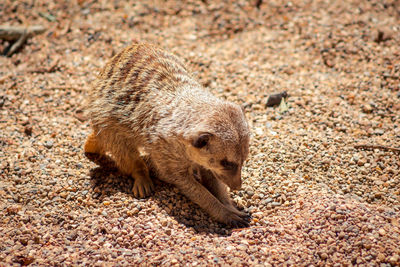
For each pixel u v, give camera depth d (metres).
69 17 12.25
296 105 8.99
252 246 5.86
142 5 12.64
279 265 5.47
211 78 9.97
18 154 7.86
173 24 12.05
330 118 8.51
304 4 12.26
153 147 6.62
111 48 11.06
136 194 7.01
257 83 9.71
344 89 9.32
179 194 7.07
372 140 7.87
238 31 11.80
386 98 8.86
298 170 7.33
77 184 7.22
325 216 6.14
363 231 5.81
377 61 9.95
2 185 7.16
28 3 12.64
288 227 6.17
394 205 6.60
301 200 6.62
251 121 8.66
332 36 10.87
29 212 6.66
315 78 9.78
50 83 10.00
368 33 10.80
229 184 6.18
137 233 6.19
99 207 6.80
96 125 7.45
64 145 8.22
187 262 5.58
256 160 7.58
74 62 10.69
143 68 7.12
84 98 9.58
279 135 8.12
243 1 12.57
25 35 11.31
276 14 12.15
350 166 7.36
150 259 5.70
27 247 6.01
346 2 12.09
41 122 8.89
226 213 6.57
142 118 6.80
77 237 6.20
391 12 11.66
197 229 6.40
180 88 6.80
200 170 6.99
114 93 7.19
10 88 9.79
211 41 11.46
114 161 7.93
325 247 5.70
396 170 7.19
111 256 5.79
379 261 5.40
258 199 6.87
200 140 5.79
